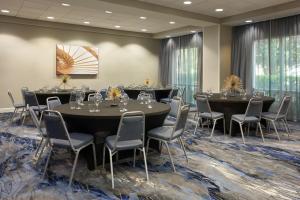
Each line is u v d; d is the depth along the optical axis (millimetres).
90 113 3236
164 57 10664
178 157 3920
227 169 3461
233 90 6094
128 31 9742
